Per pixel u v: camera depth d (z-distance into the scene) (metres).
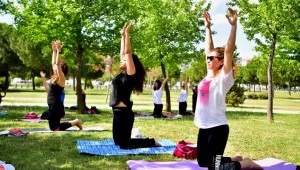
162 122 13.33
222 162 4.59
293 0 13.88
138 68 7.00
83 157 6.65
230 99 28.94
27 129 10.05
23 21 16.97
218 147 4.70
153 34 19.48
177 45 19.81
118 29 17.14
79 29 16.30
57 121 9.60
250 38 15.36
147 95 47.25
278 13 14.20
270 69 15.39
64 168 5.82
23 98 29.17
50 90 9.40
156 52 19.39
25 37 17.86
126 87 7.02
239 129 11.90
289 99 49.09
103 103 26.83
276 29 14.72
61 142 8.08
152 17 19.19
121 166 6.04
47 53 37.47
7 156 6.55
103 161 6.31
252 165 4.61
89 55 19.00
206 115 4.77
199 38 20.02
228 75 4.63
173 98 39.75
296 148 8.36
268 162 6.54
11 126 10.84
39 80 69.38
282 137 10.16
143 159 6.59
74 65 19.72
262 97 48.00
